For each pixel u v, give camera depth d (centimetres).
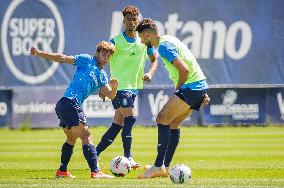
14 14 8638
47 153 5597
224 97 8912
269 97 8981
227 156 5250
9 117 8594
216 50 8938
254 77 8981
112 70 4500
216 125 8856
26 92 8606
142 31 3647
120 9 8794
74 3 8725
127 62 4484
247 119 8938
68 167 4512
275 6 8988
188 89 3616
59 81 8650
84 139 3581
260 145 6238
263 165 4512
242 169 4225
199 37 8912
